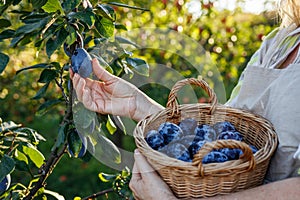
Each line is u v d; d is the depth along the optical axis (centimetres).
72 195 390
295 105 127
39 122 474
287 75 130
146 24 386
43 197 171
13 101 464
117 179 181
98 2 152
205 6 409
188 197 121
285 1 142
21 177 372
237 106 140
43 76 156
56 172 410
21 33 142
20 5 293
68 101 158
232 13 426
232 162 119
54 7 142
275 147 126
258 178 123
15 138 159
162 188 123
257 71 137
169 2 400
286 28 142
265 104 134
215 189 120
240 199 119
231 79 427
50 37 146
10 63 394
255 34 432
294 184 119
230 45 424
